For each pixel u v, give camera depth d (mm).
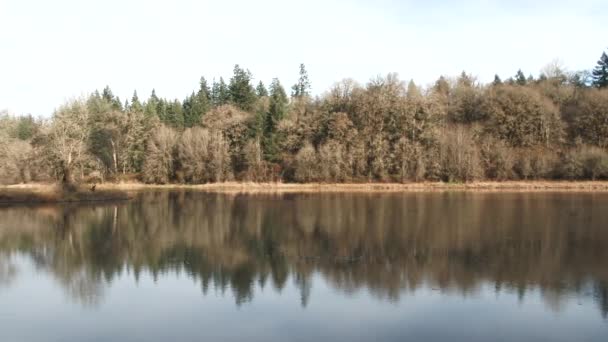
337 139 79750
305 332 16625
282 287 21891
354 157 78000
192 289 21812
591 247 29234
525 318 17766
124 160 91125
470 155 75438
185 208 50156
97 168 83812
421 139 79188
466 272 24047
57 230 37312
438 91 104562
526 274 23531
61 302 20188
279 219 41719
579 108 86625
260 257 27766
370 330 16766
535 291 20906
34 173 72438
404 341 15852
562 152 78812
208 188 78812
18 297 20922
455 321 17531
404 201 54750
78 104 73625
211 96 130125
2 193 54312
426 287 21609
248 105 111438
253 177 81875
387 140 79625
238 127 89000
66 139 64062
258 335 16438
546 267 24719
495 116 85938
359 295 20594
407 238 32562
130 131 92875
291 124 84500
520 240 31406
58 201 56250
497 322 17422
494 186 73375
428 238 32406
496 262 25906
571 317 17844
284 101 104562
